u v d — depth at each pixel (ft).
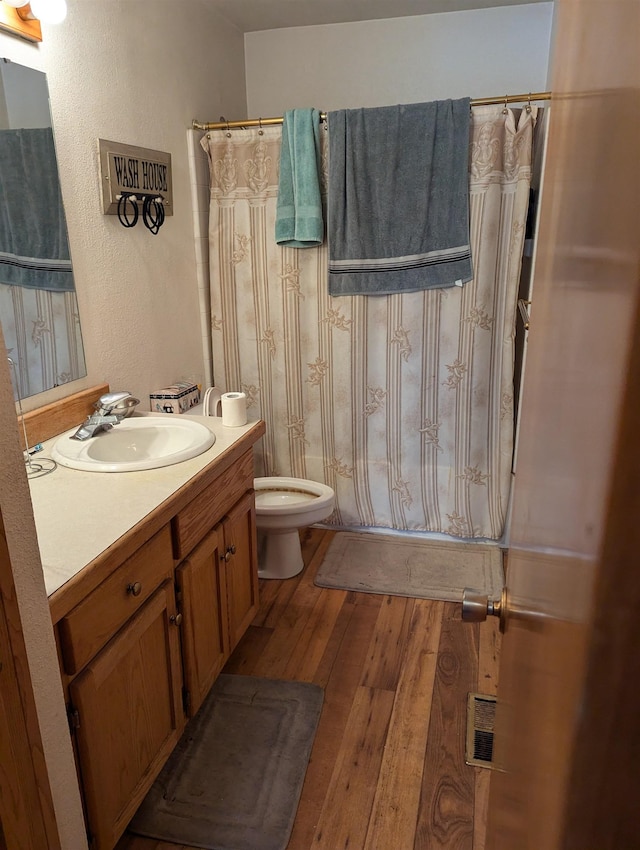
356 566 8.89
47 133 5.85
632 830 0.95
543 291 2.35
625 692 0.93
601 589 0.98
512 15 8.92
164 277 8.17
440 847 4.85
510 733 2.30
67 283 6.27
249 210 8.89
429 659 6.97
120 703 4.38
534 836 1.50
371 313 8.87
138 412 7.04
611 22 1.24
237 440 6.17
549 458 1.73
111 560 4.07
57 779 3.23
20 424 5.66
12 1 5.14
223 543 5.98
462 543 9.51
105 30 6.58
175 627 5.11
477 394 8.79
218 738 5.93
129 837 5.00
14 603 2.58
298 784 5.41
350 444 9.55
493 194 7.98
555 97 2.42
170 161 8.05
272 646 7.25
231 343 9.52
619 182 1.07
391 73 9.58
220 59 9.27
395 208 8.21
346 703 6.34
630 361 0.90
